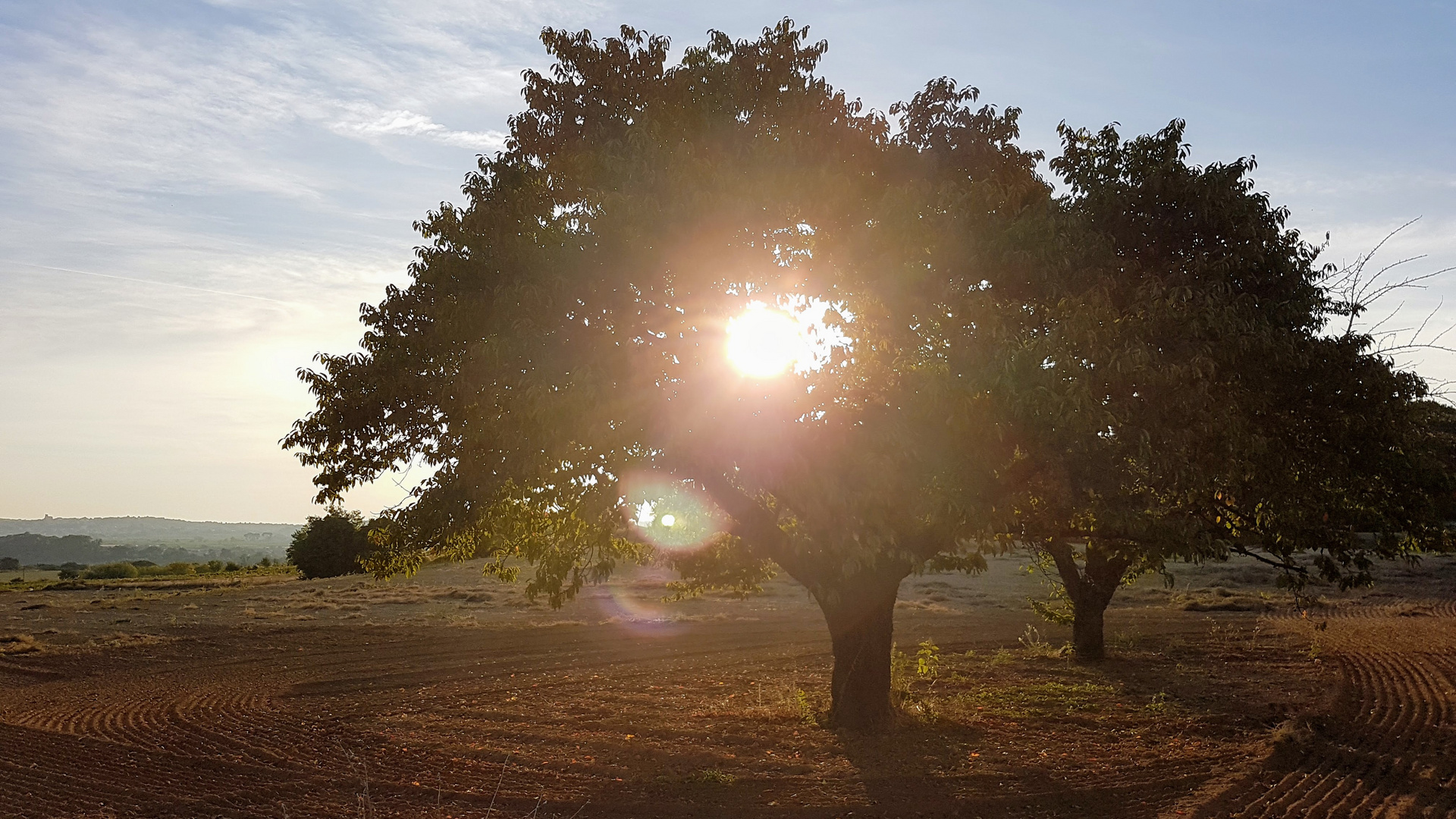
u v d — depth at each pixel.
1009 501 10.38
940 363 9.69
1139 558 14.27
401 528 12.79
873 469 9.57
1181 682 19.23
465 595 42.81
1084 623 23.03
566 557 14.02
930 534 12.25
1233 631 28.42
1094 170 12.46
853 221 11.17
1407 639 25.14
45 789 11.30
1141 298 10.41
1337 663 21.22
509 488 12.21
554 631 29.89
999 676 20.31
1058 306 10.04
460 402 11.62
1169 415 10.21
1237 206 11.60
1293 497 12.41
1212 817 9.62
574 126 12.81
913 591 44.00
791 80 12.38
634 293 10.57
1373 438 12.09
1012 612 35.94
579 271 10.74
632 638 27.94
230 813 10.26
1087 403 9.16
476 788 11.32
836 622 14.41
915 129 12.58
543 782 11.62
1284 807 9.94
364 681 20.59
